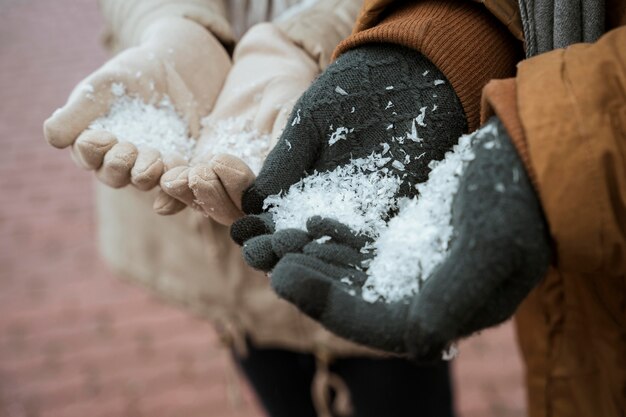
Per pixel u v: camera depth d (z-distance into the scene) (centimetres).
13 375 133
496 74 47
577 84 39
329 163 47
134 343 139
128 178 49
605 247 39
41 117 213
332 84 46
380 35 46
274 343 78
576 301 54
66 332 142
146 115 52
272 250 42
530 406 60
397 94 46
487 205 38
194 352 137
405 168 46
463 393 124
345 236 42
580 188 38
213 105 56
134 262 80
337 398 85
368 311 39
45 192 185
